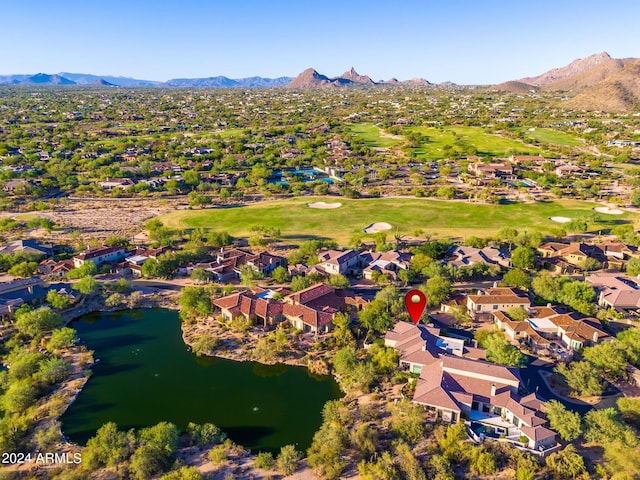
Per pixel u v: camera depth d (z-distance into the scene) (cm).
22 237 16212
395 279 12650
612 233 16212
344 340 9450
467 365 7831
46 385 8156
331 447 6550
